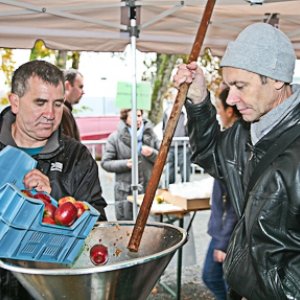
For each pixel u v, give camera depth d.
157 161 1.38
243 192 1.60
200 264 4.21
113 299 1.14
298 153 1.31
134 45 2.57
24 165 1.37
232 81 1.37
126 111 3.96
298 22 2.56
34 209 1.10
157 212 3.02
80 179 1.70
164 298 3.53
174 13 2.51
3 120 1.68
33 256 1.16
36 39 2.41
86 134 7.41
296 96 1.37
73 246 1.23
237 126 1.67
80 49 2.54
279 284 1.30
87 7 2.30
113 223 1.47
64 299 1.12
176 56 7.79
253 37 1.34
